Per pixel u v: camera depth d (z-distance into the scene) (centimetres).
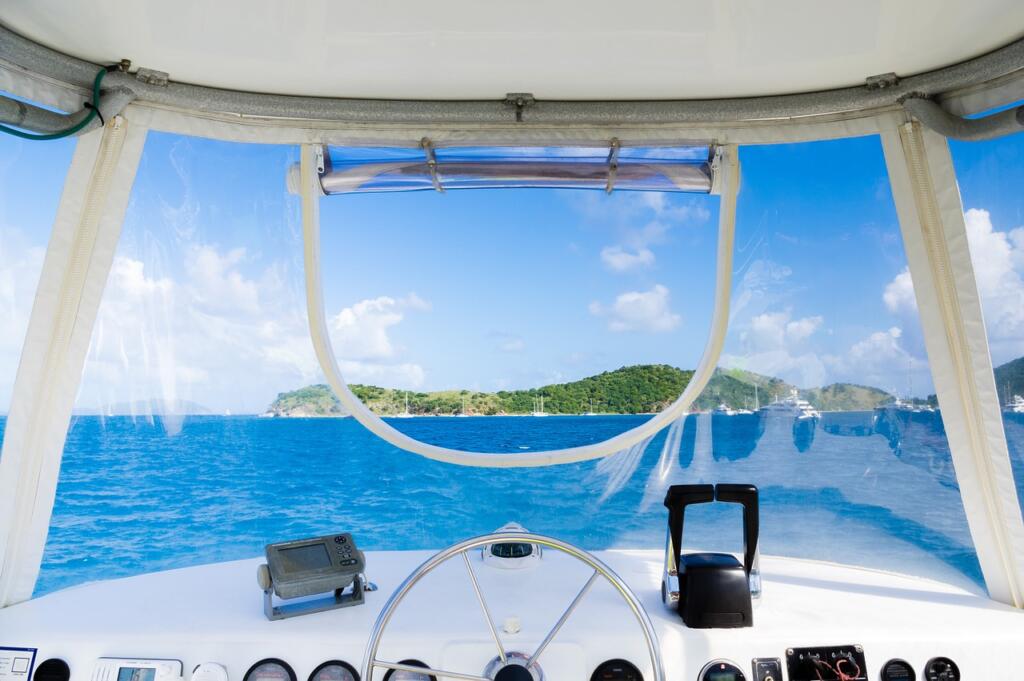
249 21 193
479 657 188
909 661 193
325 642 190
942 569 245
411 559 265
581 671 188
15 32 202
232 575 248
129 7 187
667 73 224
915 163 232
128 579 244
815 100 237
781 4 184
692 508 276
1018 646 194
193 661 191
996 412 225
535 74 226
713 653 192
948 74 219
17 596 224
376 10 187
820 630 198
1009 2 182
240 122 247
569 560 263
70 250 227
